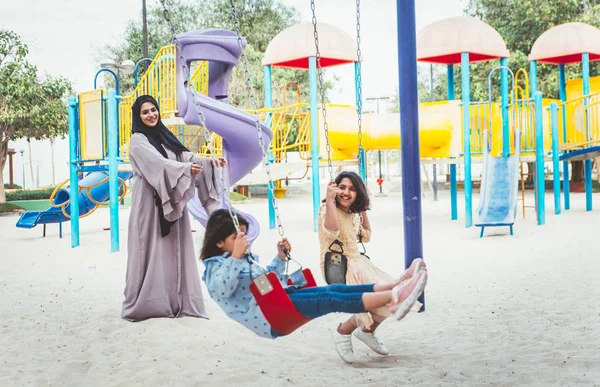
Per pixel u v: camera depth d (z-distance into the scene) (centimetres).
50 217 1442
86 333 546
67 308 654
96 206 1547
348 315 606
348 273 442
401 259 972
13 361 471
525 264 877
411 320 578
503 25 3052
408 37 581
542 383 386
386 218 1769
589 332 505
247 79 476
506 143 1344
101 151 1204
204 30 1077
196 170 589
